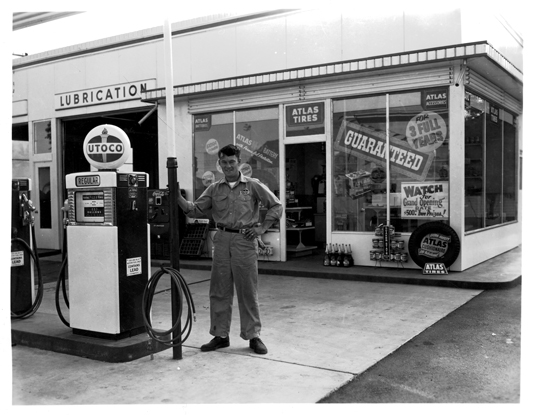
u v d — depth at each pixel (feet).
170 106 14.43
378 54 27.68
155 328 17.48
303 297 22.34
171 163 14.39
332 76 27.89
